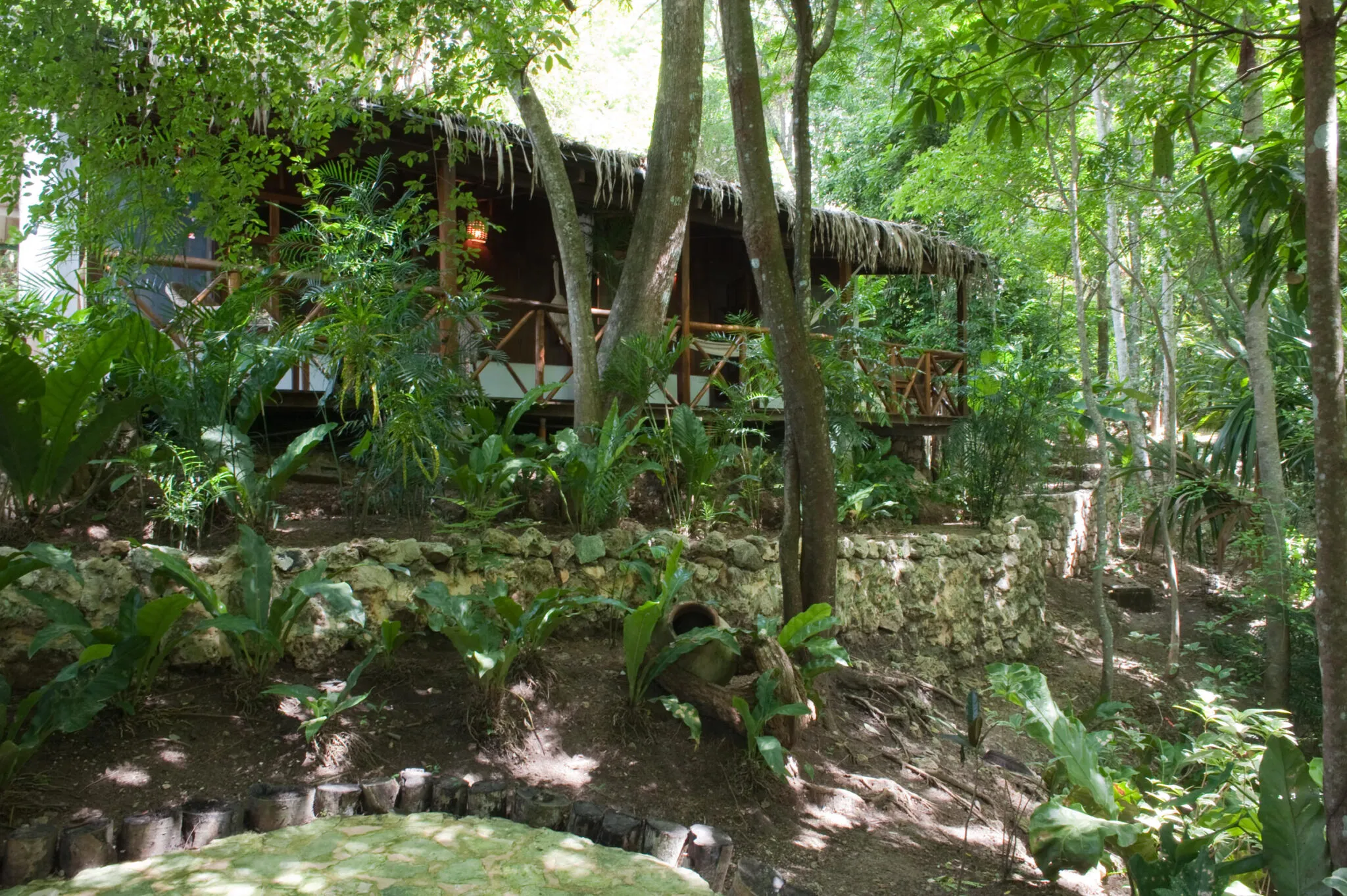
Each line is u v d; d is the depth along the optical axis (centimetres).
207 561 455
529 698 476
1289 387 802
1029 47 443
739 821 430
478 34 558
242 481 506
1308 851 311
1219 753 438
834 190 1580
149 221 564
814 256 969
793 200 829
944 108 479
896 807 475
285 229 763
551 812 402
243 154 570
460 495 602
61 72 493
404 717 456
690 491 656
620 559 577
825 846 425
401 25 559
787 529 518
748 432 748
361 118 585
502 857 370
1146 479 1032
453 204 638
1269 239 414
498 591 473
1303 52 304
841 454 764
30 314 509
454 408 602
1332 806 298
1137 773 480
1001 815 503
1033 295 1281
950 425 981
